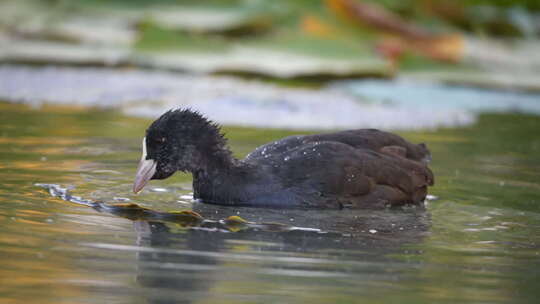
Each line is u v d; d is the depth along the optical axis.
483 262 9.35
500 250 9.86
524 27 27.56
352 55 23.70
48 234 9.70
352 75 22.58
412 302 7.98
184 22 25.06
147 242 9.57
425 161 13.44
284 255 9.32
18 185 12.01
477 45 26.03
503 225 11.05
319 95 21.12
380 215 11.59
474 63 24.39
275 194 12.03
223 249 9.43
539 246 10.07
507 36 27.52
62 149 14.70
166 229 10.19
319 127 17.72
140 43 23.27
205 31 24.67
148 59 22.59
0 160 13.56
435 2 27.19
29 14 26.12
